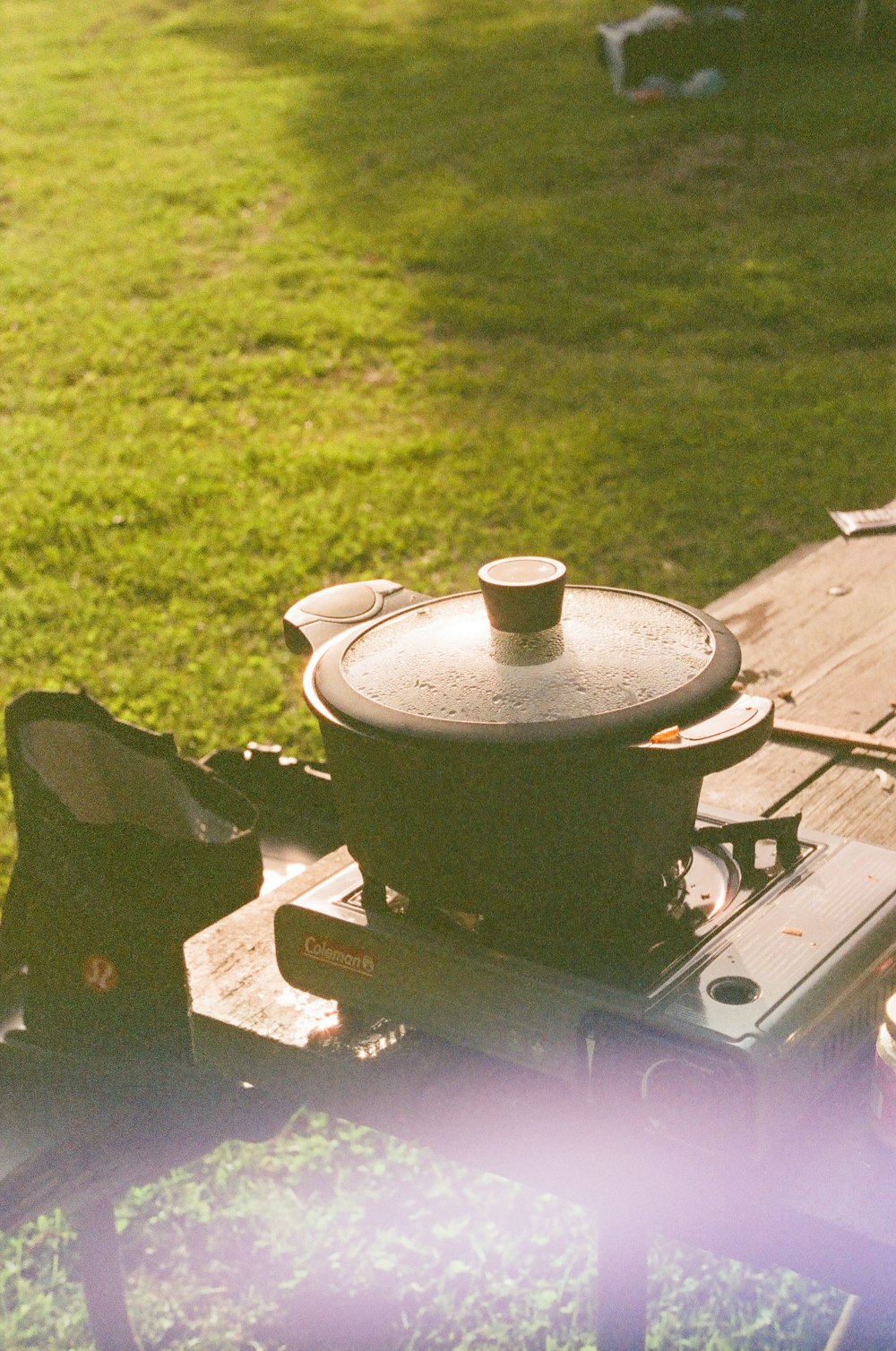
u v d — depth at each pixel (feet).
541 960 3.72
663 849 3.72
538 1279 8.52
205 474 22.66
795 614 7.71
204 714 15.14
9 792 13.74
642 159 40.09
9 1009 5.49
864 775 5.95
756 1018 3.41
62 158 44.93
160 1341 8.24
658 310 29.63
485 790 3.53
